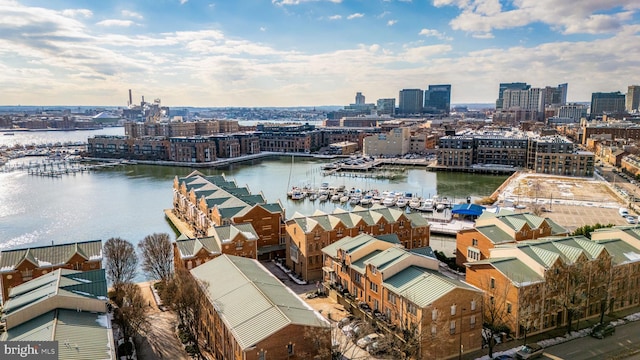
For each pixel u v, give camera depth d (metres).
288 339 58.16
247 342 56.31
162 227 153.12
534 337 73.75
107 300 67.19
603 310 77.50
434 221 155.62
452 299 67.00
